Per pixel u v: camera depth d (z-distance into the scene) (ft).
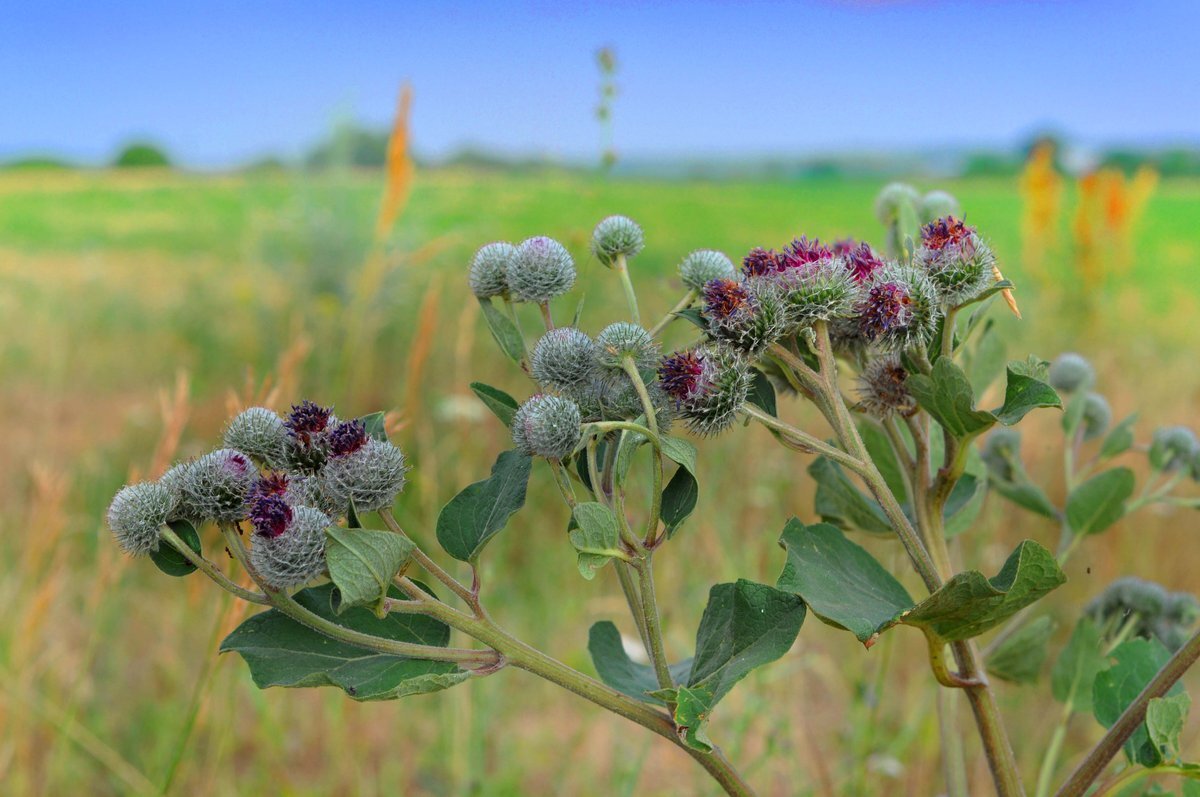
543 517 21.02
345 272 30.94
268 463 6.81
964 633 5.79
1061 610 17.66
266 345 30.48
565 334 6.91
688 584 16.66
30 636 14.46
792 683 15.81
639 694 7.17
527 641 17.38
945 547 6.69
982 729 6.49
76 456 24.77
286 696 17.43
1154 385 25.61
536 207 32.81
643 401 5.99
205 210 76.95
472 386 7.07
